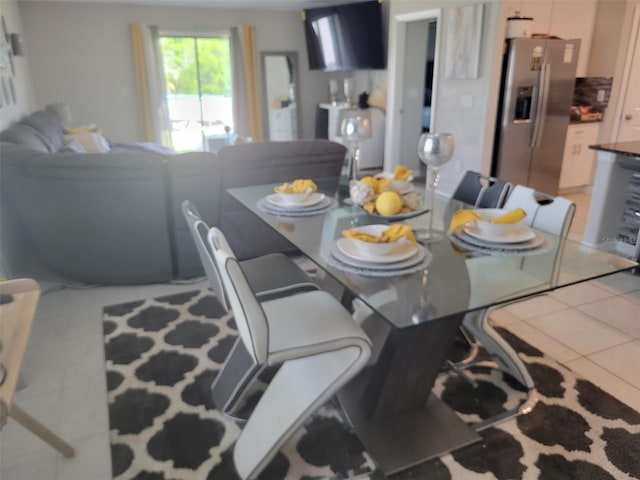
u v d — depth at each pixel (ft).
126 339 8.19
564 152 16.84
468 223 6.04
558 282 5.00
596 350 7.87
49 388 6.93
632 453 5.68
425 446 5.73
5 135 11.51
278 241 11.21
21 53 16.34
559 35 16.12
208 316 8.96
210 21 22.66
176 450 5.79
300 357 4.71
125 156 9.18
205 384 7.00
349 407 6.29
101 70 21.33
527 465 5.53
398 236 5.07
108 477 5.41
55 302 9.63
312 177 10.93
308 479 5.39
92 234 9.79
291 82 24.76
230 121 24.70
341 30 21.13
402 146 20.51
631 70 16.53
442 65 16.47
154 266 10.27
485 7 14.38
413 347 5.50
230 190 8.88
